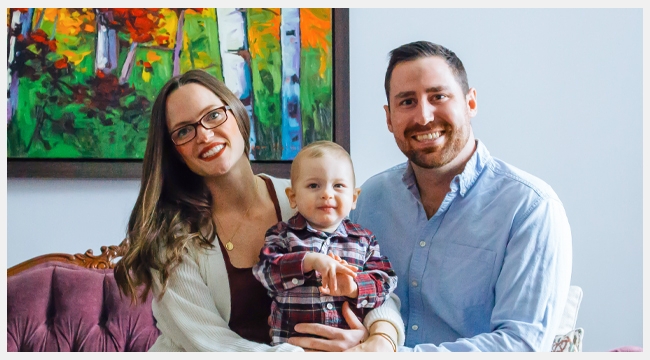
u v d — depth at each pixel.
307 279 1.41
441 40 2.37
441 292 1.52
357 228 1.53
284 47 2.30
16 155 2.22
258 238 1.51
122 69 2.26
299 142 2.29
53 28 2.25
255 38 2.29
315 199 1.44
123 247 2.12
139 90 2.26
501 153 2.37
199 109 1.44
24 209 2.25
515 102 2.38
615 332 2.38
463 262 1.51
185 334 1.41
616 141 2.39
